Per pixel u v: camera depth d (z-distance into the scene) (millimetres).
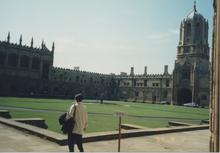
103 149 12477
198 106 99188
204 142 16219
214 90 8359
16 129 16172
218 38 7836
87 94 119750
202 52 112188
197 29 115062
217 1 8078
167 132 19328
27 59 97375
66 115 9992
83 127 10023
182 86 108750
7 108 34812
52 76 107938
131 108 54938
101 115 33156
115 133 15438
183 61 110688
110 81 131750
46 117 27188
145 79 122688
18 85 93625
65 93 109438
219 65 7699
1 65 90188
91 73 123750
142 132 17312
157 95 117625
